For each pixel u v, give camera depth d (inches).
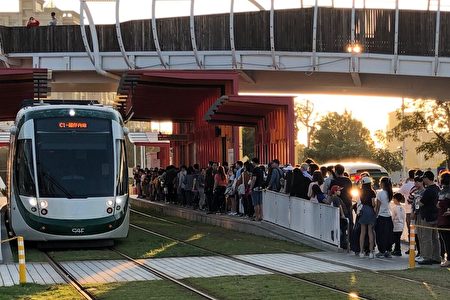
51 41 1576.0
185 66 1547.7
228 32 1530.5
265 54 1521.9
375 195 686.5
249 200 991.6
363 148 3494.1
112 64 1565.0
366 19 1513.3
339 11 1517.0
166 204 1448.1
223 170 1099.3
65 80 1652.3
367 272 568.1
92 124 775.1
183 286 488.1
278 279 520.1
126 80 1283.2
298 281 511.2
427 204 626.5
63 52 1574.8
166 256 675.4
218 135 1502.2
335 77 1609.3
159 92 1443.2
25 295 450.3
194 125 1847.9
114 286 487.8
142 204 1700.3
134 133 1863.9
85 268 591.2
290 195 833.5
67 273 559.8
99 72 1551.4
